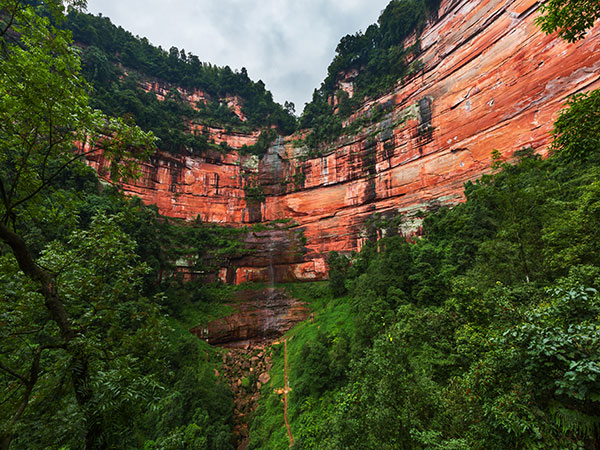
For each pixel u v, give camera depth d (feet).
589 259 30.09
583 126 18.38
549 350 11.88
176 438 19.94
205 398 76.89
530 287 31.50
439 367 35.58
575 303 13.14
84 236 20.30
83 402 15.16
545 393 13.20
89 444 14.49
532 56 93.15
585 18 18.79
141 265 21.79
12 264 16.84
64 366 14.89
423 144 128.36
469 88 112.68
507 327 17.42
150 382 17.33
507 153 95.76
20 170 16.76
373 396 23.80
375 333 65.41
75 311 19.45
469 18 118.01
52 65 17.02
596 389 10.62
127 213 21.44
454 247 73.72
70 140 18.70
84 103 18.02
